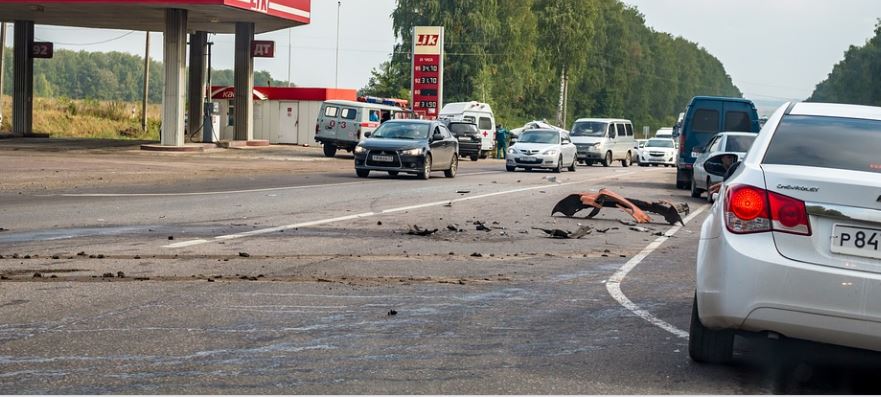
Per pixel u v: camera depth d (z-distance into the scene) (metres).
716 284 7.03
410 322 9.05
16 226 16.30
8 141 57.19
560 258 14.20
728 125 36.91
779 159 7.34
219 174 34.75
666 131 97.06
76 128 80.75
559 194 28.12
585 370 7.35
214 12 53.03
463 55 111.19
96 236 15.13
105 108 90.75
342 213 20.17
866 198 6.63
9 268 11.71
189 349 7.68
